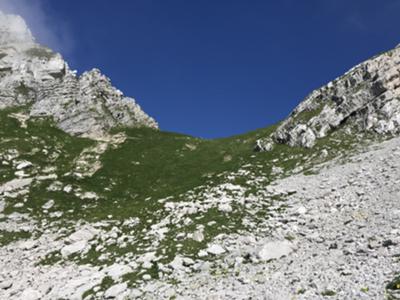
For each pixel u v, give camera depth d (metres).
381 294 16.05
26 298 27.19
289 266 23.83
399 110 58.34
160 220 40.16
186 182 59.34
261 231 33.09
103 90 104.19
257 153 64.81
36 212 50.69
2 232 44.06
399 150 46.81
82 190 58.69
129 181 64.12
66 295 26.84
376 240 24.02
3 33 131.75
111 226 41.41
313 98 71.94
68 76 103.88
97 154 76.19
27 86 105.38
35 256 36.25
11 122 86.88
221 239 32.47
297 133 63.22
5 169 63.59
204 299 21.20
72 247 36.31
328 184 42.53
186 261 28.67
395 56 64.94
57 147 77.75
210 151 72.88
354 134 59.25
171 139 86.31
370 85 63.41
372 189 36.84
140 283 26.66
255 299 19.30
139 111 104.50
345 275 19.50
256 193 44.97
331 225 30.66
